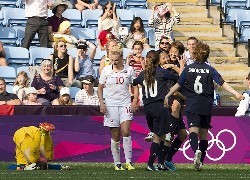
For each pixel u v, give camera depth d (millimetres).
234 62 61219
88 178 34094
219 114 45781
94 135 45156
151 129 40656
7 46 58719
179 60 42500
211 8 65562
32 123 44688
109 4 58969
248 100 46219
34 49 56875
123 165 42812
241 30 63531
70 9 62594
